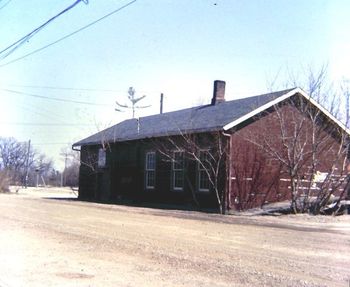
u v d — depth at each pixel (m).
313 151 24.84
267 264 10.30
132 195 33.72
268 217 22.44
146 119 37.34
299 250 12.32
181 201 28.88
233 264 10.20
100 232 15.19
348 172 27.48
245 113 26.14
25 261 10.29
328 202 25.16
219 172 26.05
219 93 32.12
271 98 26.95
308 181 27.08
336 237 15.10
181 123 30.06
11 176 64.56
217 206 26.05
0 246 12.12
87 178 39.81
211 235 14.95
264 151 26.91
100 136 38.38
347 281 8.86
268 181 27.11
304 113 25.98
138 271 9.40
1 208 24.19
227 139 25.80
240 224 18.78
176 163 29.61
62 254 11.14
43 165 105.69
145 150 32.59
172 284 8.36
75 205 28.31
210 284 8.38
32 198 36.34
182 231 15.85
